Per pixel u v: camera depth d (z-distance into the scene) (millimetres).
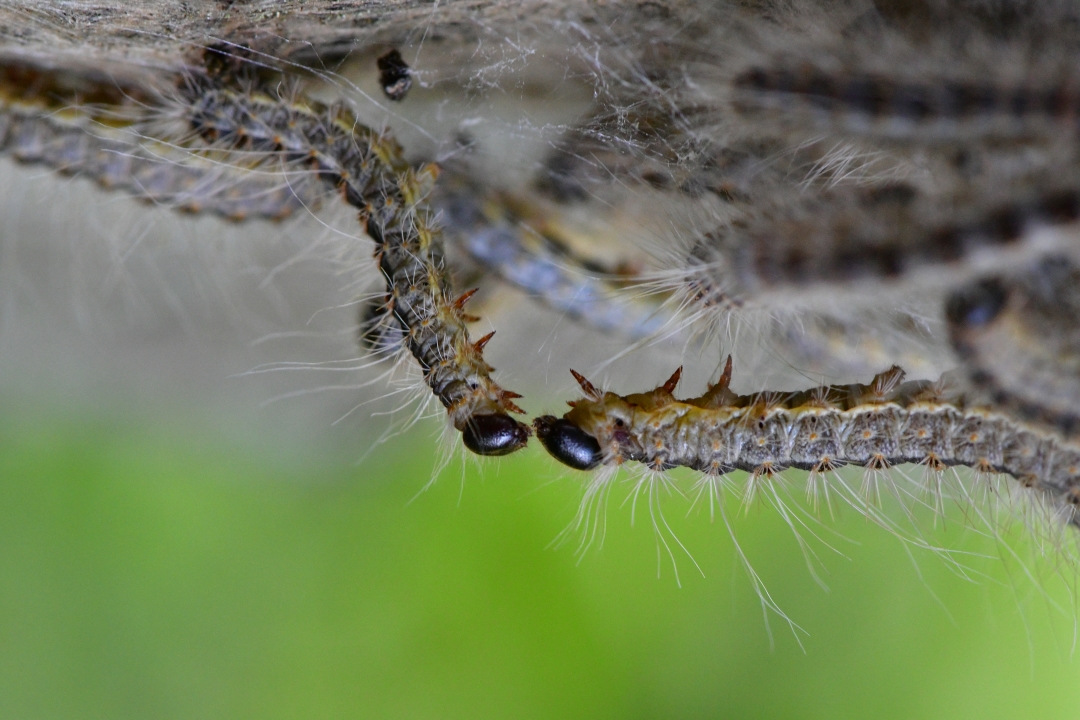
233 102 160
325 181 161
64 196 170
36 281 184
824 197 156
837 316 162
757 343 165
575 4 159
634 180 163
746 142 159
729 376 162
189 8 157
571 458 160
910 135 152
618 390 174
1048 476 159
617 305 166
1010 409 158
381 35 160
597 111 163
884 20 154
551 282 166
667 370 173
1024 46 152
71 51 160
